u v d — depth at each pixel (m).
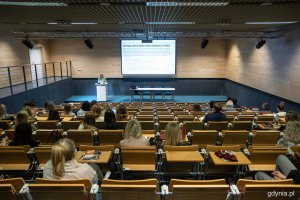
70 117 6.63
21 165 3.47
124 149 3.31
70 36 13.41
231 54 15.05
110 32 12.95
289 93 9.18
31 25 9.66
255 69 12.07
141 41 15.01
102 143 4.58
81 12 6.94
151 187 2.02
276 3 5.61
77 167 2.43
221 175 3.70
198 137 4.57
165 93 15.11
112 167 3.67
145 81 15.73
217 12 6.88
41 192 2.06
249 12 6.81
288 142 3.53
